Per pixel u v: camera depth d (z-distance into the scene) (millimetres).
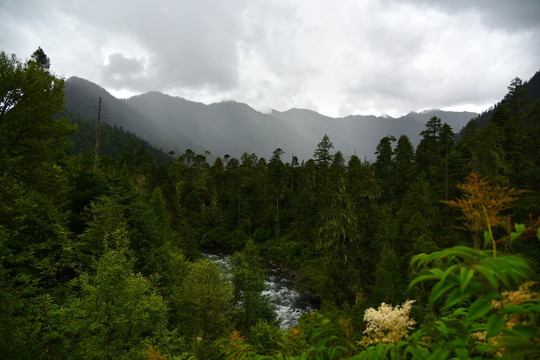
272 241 49594
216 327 19312
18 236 11984
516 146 33938
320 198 42562
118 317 10781
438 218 24281
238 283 22047
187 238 38219
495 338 1652
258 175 61625
